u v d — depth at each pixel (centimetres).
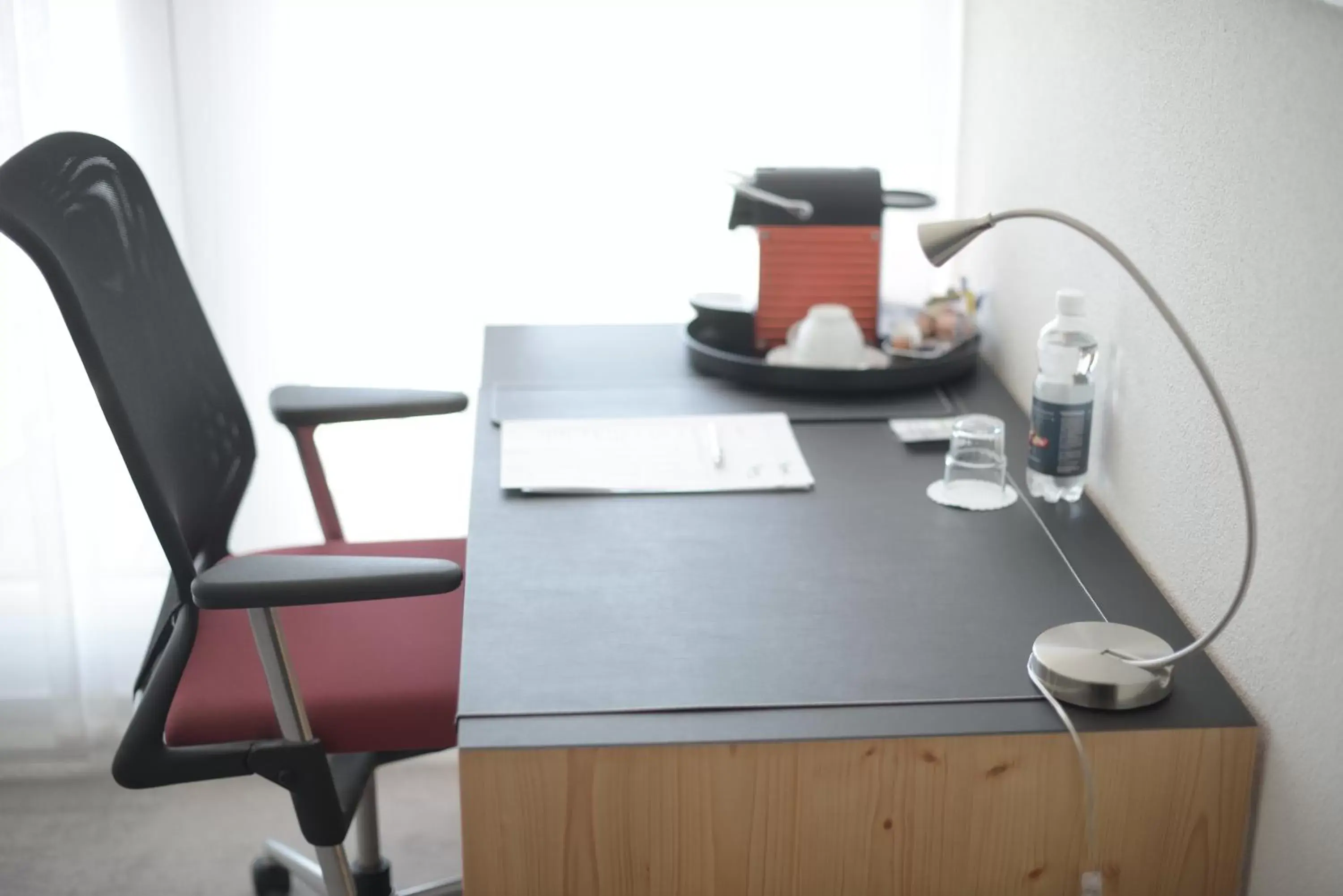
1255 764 126
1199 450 138
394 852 238
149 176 240
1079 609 142
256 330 252
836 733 120
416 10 242
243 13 234
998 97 211
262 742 156
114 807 250
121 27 232
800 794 121
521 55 246
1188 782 123
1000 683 128
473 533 158
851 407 196
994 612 141
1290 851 121
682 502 166
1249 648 127
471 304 258
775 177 209
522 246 256
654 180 254
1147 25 150
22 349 237
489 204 253
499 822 121
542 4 243
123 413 146
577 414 192
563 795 120
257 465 258
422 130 247
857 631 137
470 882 123
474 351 260
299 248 250
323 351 257
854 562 151
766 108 251
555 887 123
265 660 150
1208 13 135
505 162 251
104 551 252
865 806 122
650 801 121
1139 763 122
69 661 252
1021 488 171
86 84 234
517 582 147
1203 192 137
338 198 249
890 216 256
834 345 202
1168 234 145
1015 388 202
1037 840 124
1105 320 163
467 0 242
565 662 132
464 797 120
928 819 123
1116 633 132
